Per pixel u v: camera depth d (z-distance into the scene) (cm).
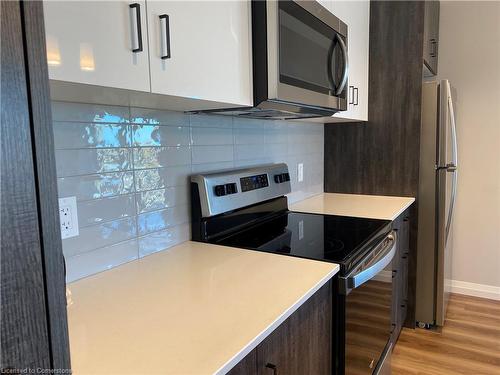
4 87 40
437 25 296
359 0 229
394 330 215
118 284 110
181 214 151
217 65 112
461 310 286
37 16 43
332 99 167
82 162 113
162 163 141
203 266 125
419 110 247
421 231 255
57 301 46
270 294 101
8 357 41
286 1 129
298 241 154
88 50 76
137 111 129
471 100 300
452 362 220
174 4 96
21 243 41
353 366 138
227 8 115
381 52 255
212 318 88
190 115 153
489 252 305
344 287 124
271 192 192
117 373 67
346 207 226
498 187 297
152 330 83
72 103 109
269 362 90
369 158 268
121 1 82
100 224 119
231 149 178
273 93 126
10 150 40
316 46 153
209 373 67
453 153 250
